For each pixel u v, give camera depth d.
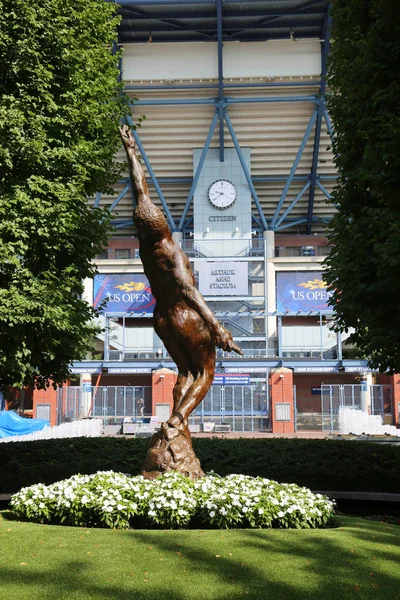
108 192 15.96
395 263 10.02
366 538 6.45
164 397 36.09
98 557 5.70
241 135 48.03
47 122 12.83
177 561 5.59
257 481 7.89
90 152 13.84
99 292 49.28
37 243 12.71
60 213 12.35
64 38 13.16
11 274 11.95
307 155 49.16
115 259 50.00
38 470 10.70
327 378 47.31
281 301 49.66
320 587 5.04
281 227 55.00
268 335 49.34
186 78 42.94
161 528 7.11
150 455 8.38
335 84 13.59
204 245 50.06
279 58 42.81
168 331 8.88
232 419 36.16
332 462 10.98
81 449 12.80
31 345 12.59
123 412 36.00
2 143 12.00
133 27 41.06
